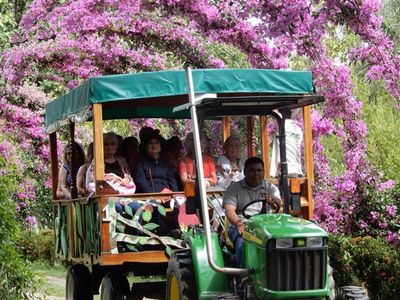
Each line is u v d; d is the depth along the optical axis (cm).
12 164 1177
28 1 2681
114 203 1059
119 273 1113
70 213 1242
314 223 877
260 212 952
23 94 2119
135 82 1081
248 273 855
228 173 1198
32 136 2147
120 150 1240
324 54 1408
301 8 1266
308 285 832
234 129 1481
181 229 1073
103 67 1800
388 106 2575
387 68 1331
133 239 1059
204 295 880
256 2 1300
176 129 1709
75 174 1308
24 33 1827
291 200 945
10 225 1103
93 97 1069
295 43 1337
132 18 1703
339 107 1416
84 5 1672
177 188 1196
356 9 1277
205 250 905
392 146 2208
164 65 1780
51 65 1806
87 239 1137
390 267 1340
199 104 911
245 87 1103
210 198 1103
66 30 1703
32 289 1135
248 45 1552
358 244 1405
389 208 1447
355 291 858
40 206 2467
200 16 1541
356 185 1445
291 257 831
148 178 1168
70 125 1284
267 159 1306
